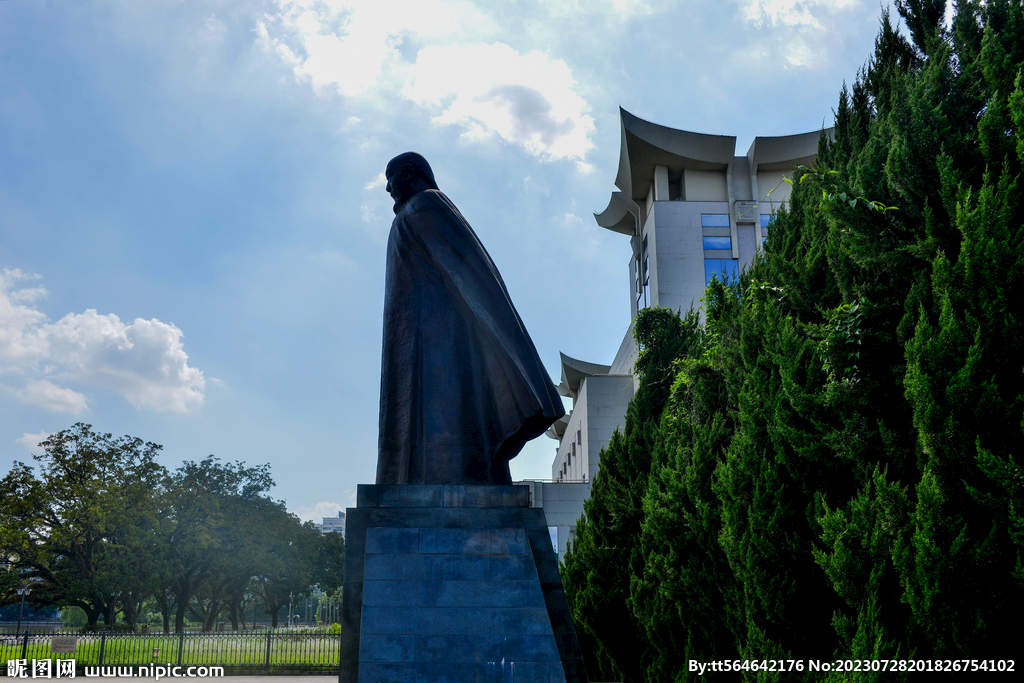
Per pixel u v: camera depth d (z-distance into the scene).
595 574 16.52
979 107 8.44
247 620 116.56
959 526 6.98
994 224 7.08
